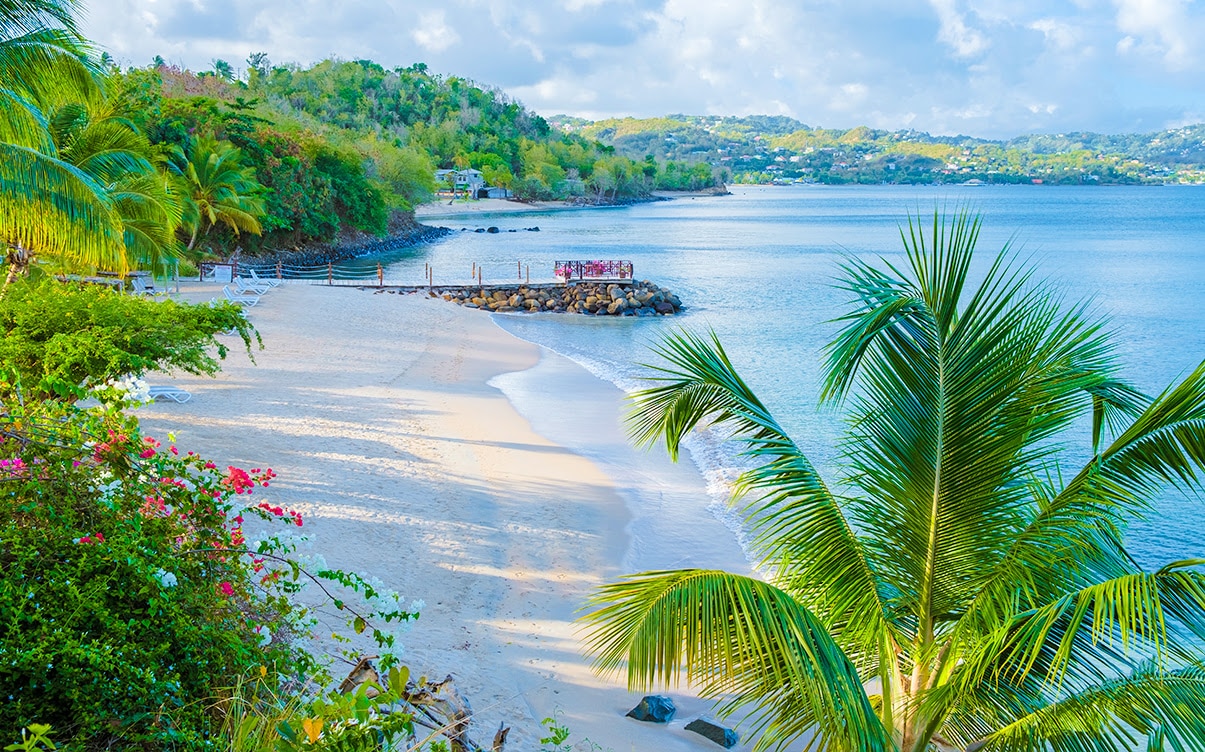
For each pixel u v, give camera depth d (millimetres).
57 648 4754
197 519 6742
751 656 5648
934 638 6797
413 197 100500
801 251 80562
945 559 6645
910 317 6289
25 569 5293
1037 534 6297
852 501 6992
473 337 32250
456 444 18094
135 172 24312
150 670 4949
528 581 11914
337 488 14297
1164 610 5348
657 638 5578
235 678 5586
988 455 6375
